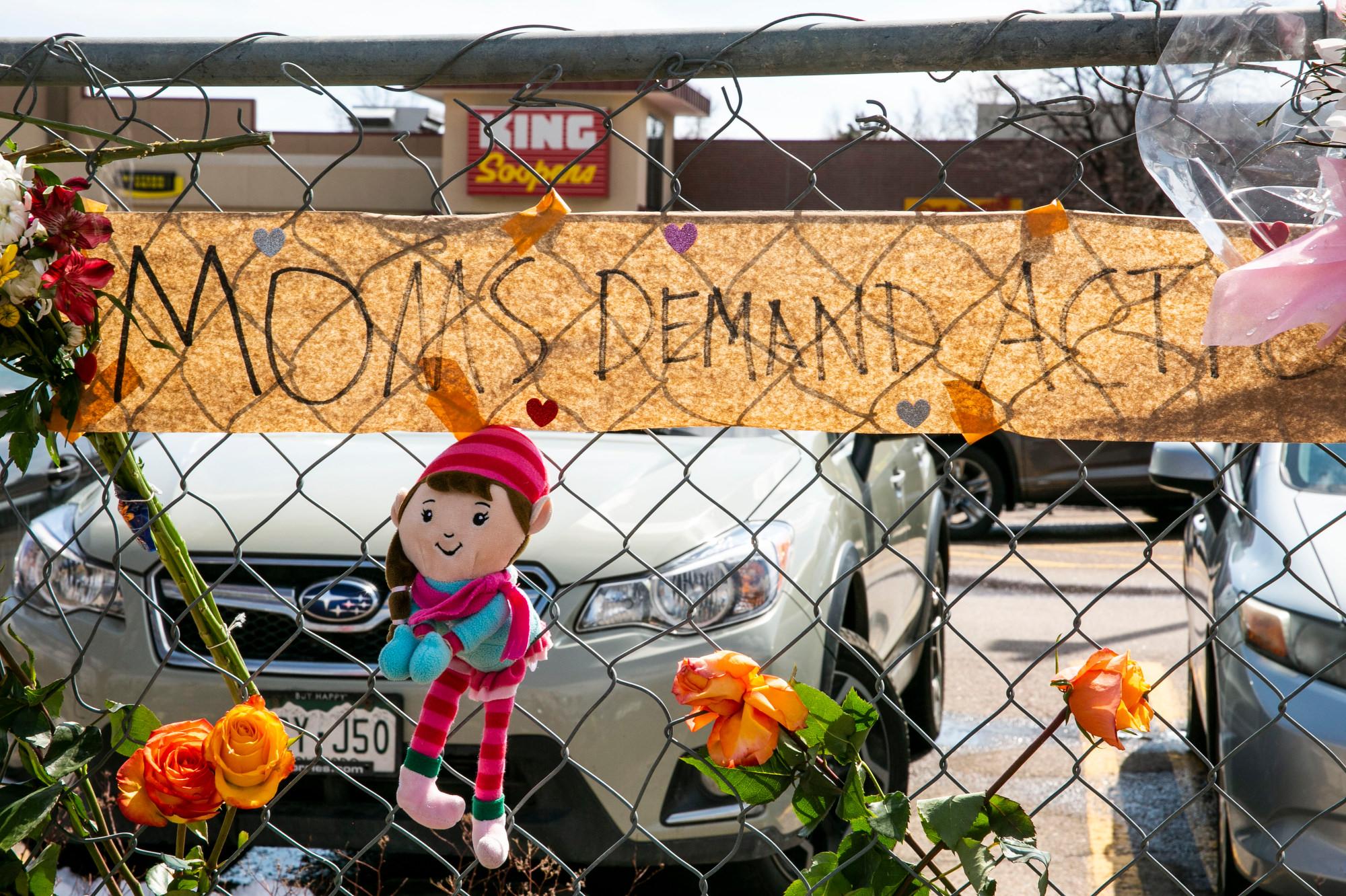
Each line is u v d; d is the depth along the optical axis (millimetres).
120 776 1379
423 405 1495
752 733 1261
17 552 2768
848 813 1374
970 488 9266
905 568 3879
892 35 1397
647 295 1456
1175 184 1304
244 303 1497
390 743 2391
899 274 1427
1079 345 1415
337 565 2533
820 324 1441
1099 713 1272
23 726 1567
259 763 1326
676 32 1425
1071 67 1393
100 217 1418
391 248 1473
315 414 1506
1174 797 3707
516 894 2379
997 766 3996
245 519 2602
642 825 2314
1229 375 1400
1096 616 6371
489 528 1228
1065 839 3389
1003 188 18859
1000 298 1417
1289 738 2461
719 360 1458
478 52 1448
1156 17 1354
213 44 1496
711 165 20812
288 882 2451
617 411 1474
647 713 2334
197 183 1504
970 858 1310
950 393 1438
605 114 1448
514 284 1468
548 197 1449
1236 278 1208
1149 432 1417
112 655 2500
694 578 2477
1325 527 1415
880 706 2914
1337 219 1193
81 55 1503
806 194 1433
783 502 2824
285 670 2436
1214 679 3498
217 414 1517
